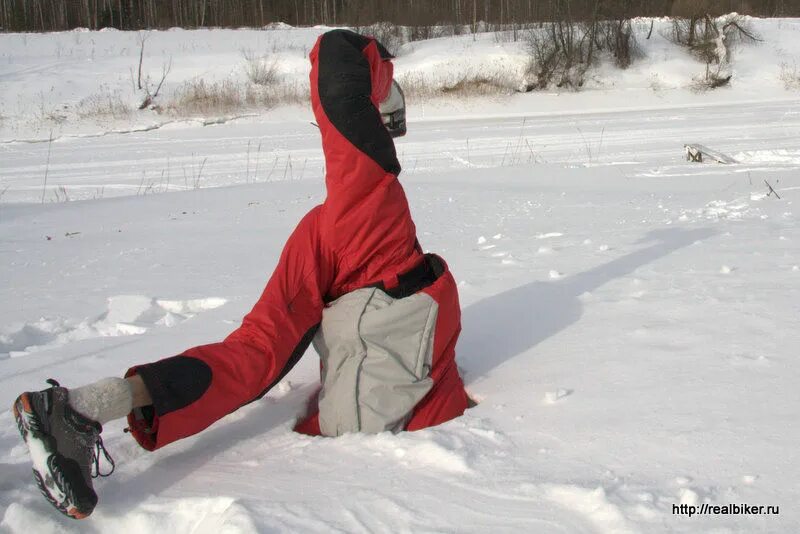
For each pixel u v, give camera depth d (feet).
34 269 24.30
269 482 9.08
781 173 38.29
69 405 8.82
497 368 12.17
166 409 9.50
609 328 13.29
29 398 8.56
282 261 10.99
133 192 52.31
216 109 100.63
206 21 182.91
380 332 10.50
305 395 11.82
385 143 10.97
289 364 10.68
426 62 114.01
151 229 31.48
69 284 21.52
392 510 8.13
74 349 14.75
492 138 72.74
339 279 11.11
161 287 20.15
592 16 112.78
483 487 8.40
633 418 9.69
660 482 8.15
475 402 11.31
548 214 28.55
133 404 9.43
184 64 119.44
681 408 9.82
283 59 120.26
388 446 9.61
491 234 25.00
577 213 28.25
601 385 10.86
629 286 15.89
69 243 29.07
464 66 112.57
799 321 12.55
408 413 10.50
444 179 42.98
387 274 11.02
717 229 21.63
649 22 133.49
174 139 83.30
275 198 39.58
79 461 8.73
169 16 180.65
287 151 70.38
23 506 8.82
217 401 9.89
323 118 10.84
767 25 135.44
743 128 72.69
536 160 57.52
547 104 106.63
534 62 112.16
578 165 47.98
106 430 10.85
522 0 150.20
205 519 8.45
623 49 116.26
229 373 10.03
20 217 36.76
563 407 10.28
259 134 84.79
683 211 26.61
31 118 96.89
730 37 123.13
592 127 78.69
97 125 95.14
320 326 10.98
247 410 11.37
